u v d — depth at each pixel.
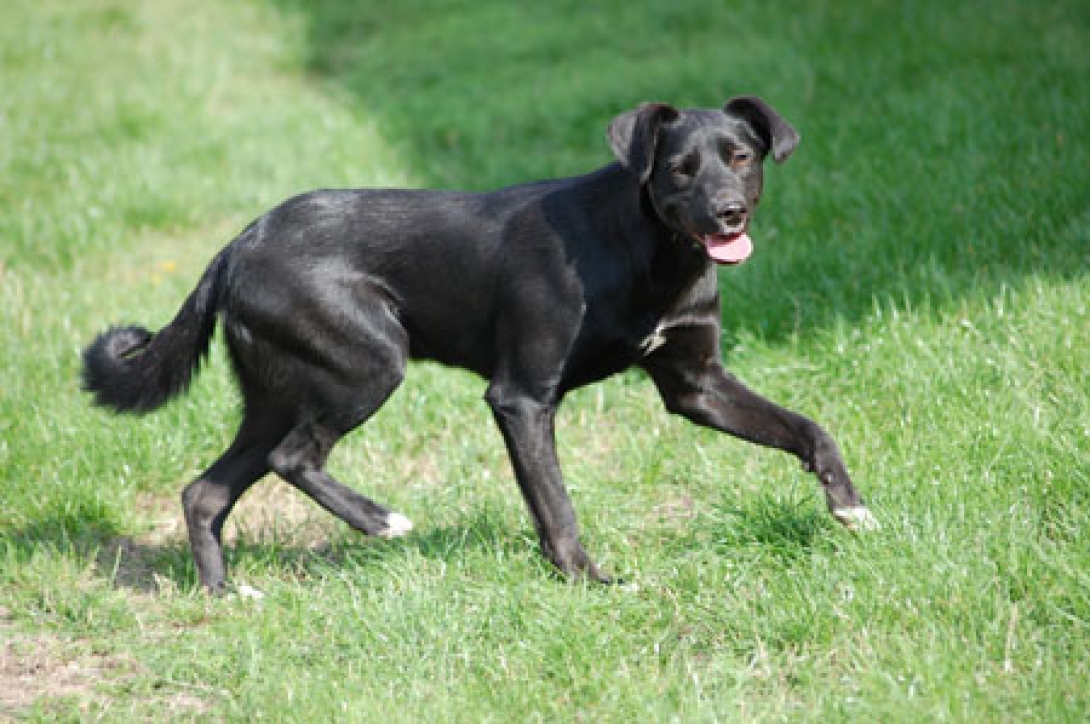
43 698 6.34
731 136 7.02
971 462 7.51
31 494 8.59
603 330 7.11
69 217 13.46
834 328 9.58
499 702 5.95
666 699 5.82
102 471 9.00
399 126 16.36
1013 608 6.04
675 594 6.87
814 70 15.23
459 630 6.63
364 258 7.47
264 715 6.02
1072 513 6.83
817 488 7.79
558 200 7.29
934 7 16.52
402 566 7.29
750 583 6.88
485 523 7.85
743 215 6.74
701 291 7.21
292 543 8.41
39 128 16.09
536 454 7.20
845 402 8.77
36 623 7.16
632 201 7.08
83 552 8.11
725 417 7.42
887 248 10.59
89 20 21.19
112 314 11.23
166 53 19.53
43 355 10.27
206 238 13.53
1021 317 8.90
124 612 7.23
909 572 6.47
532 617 6.65
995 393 8.26
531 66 18.34
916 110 13.20
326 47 21.17
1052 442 7.40
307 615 6.93
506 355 7.27
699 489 8.27
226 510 7.77
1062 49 14.06
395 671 6.35
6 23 20.83
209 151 15.48
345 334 7.37
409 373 10.09
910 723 5.43
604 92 16.31
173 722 6.13
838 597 6.44
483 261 7.30
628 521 7.92
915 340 9.00
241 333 7.57
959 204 10.87
